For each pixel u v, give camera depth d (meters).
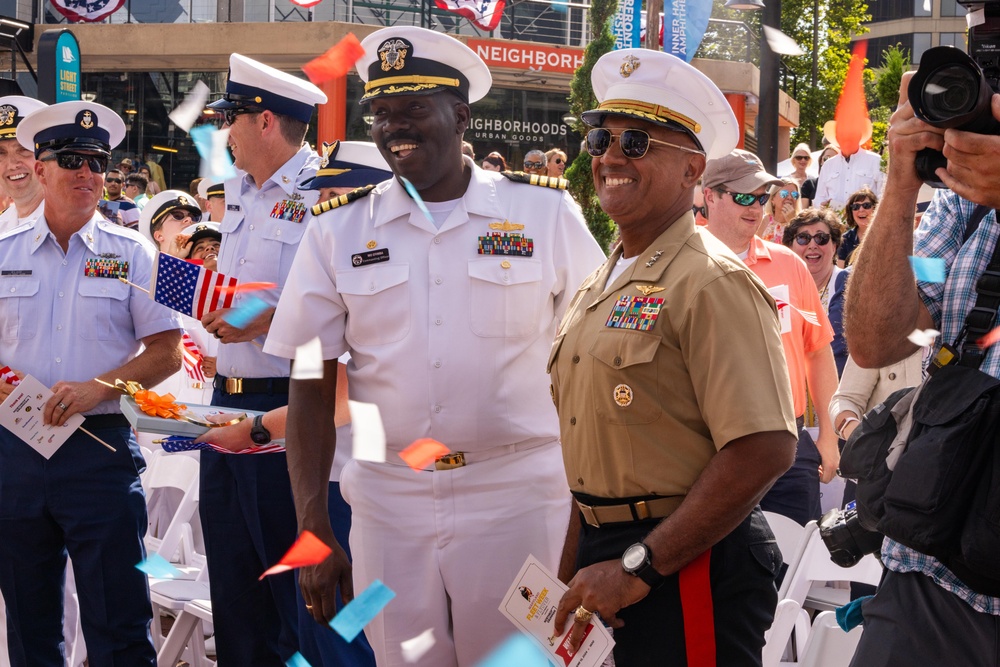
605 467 2.83
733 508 2.65
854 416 4.77
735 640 2.73
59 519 4.62
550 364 3.09
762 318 2.75
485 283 3.50
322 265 3.60
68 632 5.63
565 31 19.77
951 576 2.63
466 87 3.62
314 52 18.17
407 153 3.50
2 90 13.41
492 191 3.63
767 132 12.61
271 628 4.63
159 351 4.83
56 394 4.52
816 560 4.41
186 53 18.53
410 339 3.48
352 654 4.25
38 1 19.27
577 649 2.79
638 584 2.69
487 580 3.44
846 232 8.20
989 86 2.28
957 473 2.47
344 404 3.79
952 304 2.71
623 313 2.83
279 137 4.66
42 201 6.05
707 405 2.70
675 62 2.93
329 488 4.43
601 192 3.00
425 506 3.49
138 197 13.29
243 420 4.09
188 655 5.86
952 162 2.33
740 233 5.26
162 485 6.12
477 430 3.46
